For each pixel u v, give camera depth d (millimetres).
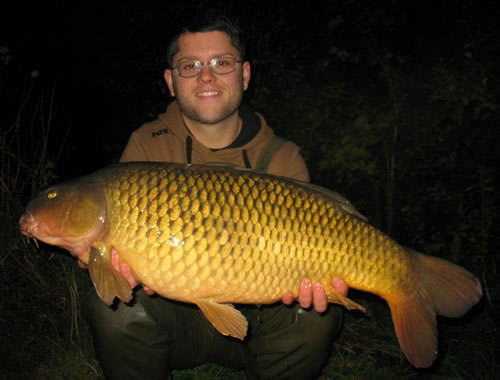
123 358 774
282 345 799
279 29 1548
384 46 1441
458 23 1388
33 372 932
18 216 1233
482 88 1292
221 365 928
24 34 2248
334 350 1022
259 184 691
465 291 750
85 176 709
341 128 1452
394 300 748
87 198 677
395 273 736
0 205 1249
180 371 938
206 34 812
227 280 667
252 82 1541
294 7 1547
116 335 758
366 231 719
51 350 979
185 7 1842
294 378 817
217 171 690
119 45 2008
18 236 1198
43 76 2193
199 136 884
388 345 1033
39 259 1191
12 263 1185
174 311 802
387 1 1416
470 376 943
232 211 667
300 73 1496
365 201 1525
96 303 757
